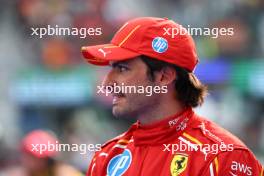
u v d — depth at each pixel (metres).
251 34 44.62
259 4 46.25
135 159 13.47
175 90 13.55
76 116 41.34
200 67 41.25
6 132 41.62
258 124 41.47
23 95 42.62
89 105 41.56
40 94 42.25
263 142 40.97
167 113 13.45
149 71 13.38
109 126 41.16
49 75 42.41
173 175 12.95
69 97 41.94
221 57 42.44
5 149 32.41
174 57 13.41
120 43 13.49
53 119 41.91
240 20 45.56
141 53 13.32
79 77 41.91
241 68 41.91
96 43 44.72
